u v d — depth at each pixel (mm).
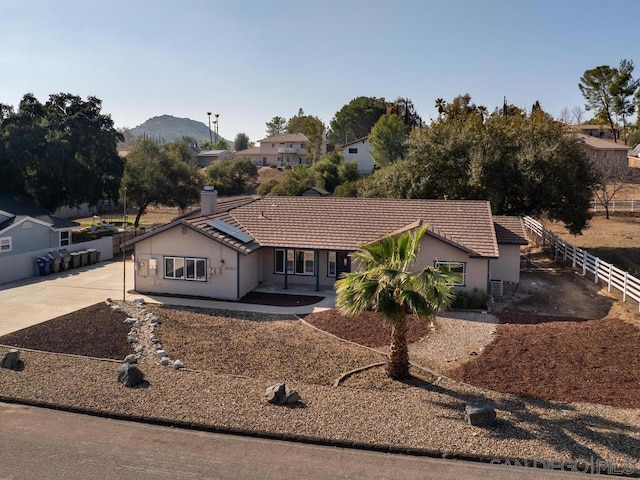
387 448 10727
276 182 67625
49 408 12555
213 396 13227
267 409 12484
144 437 11219
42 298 24453
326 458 10422
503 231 27156
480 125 38562
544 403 13180
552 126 37156
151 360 16297
